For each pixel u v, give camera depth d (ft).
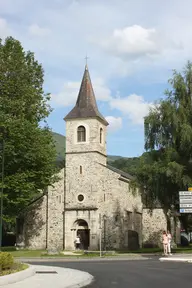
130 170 126.21
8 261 56.18
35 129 121.19
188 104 115.34
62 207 159.12
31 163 122.11
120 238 156.56
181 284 48.65
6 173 120.57
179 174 106.42
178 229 182.91
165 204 119.14
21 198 117.80
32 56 136.56
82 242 154.40
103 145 165.17
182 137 108.99
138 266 72.38
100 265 76.48
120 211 159.22
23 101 121.39
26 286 46.80
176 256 100.48
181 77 117.39
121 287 46.70
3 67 122.11
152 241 180.75
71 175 158.51
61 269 66.49
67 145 160.56
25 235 161.27
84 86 165.48
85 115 159.33
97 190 155.12
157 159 119.75
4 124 112.27
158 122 118.11
